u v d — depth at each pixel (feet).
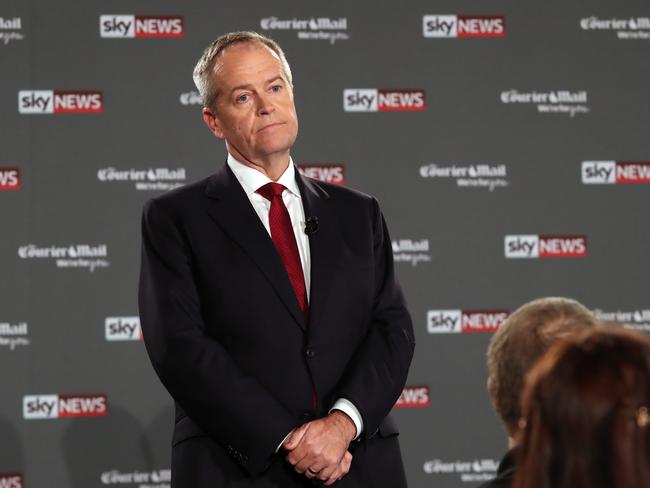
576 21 31.09
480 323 30.78
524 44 30.96
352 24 30.58
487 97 30.89
